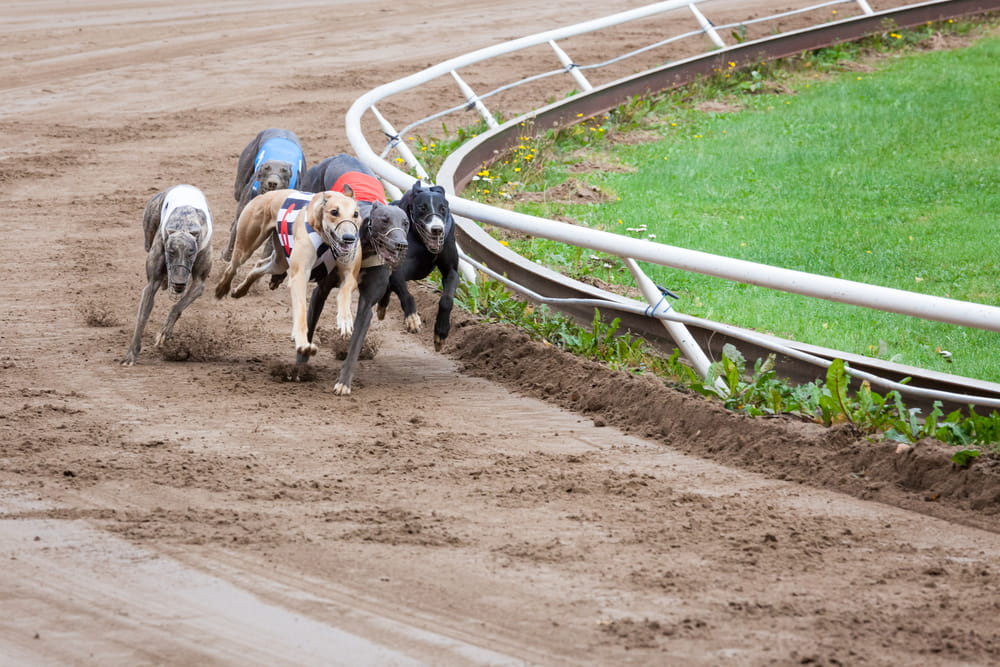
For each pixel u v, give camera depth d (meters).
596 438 10.13
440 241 11.16
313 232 11.27
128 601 6.69
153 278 12.05
